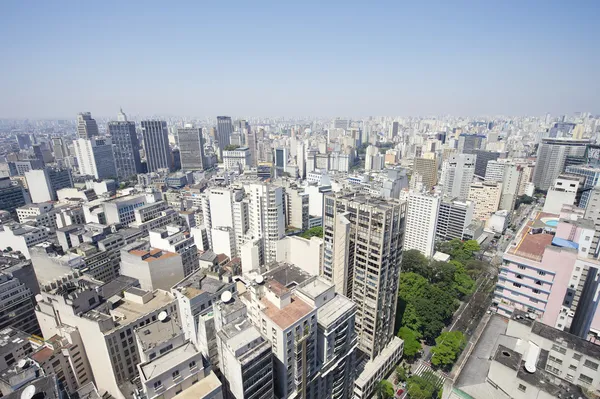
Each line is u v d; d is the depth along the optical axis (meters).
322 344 93.50
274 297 87.50
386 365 129.38
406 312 153.00
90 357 111.56
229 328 78.62
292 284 107.75
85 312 112.06
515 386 70.50
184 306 112.69
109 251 178.38
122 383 109.81
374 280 117.81
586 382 76.00
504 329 96.25
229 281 127.62
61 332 110.88
